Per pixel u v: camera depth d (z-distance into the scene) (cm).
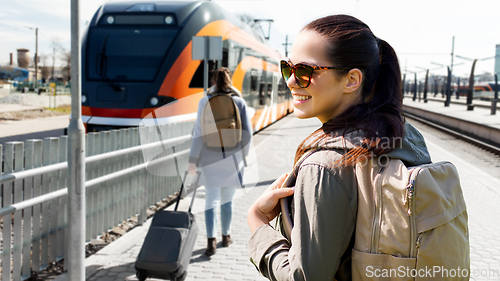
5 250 307
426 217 81
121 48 792
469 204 590
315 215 82
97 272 348
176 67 779
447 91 2767
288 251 91
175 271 280
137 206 496
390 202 82
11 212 297
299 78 91
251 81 1162
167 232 291
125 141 460
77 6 276
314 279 81
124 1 848
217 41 627
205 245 418
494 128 1358
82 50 808
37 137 1352
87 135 393
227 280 340
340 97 91
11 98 3281
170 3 835
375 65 91
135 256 384
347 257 87
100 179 398
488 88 4028
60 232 362
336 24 90
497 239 449
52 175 346
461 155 1075
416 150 91
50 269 348
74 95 285
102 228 429
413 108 2772
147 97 762
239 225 481
